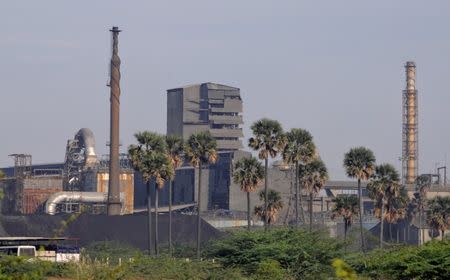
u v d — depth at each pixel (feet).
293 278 464.65
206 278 463.83
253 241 504.43
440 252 394.32
